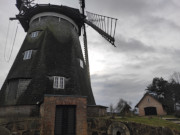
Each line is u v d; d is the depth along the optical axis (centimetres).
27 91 1567
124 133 1200
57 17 2305
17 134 1088
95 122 1271
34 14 2345
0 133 1071
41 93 1529
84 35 2619
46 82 1619
